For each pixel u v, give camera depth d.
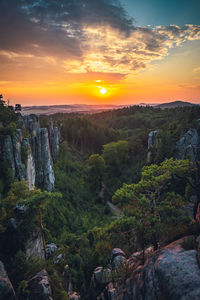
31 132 45.66
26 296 14.90
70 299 21.34
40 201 19.28
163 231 12.28
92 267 27.06
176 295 7.56
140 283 10.66
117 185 67.81
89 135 105.75
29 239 18.61
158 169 15.29
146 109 195.50
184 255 9.23
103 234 15.72
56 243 31.31
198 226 11.52
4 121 35.62
